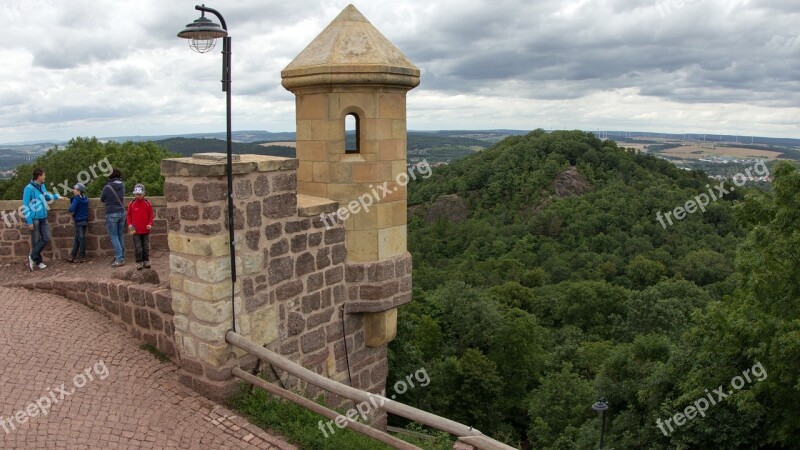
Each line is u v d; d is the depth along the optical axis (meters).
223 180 6.11
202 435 5.84
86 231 10.49
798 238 13.00
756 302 14.14
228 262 6.28
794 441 12.95
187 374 6.64
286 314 7.14
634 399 19.61
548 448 22.42
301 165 8.07
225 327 6.33
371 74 7.38
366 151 7.79
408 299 8.49
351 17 7.93
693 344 15.94
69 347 6.88
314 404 6.09
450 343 35.19
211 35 6.01
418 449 5.48
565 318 47.16
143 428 5.73
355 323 8.32
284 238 6.99
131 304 7.52
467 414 29.47
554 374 30.47
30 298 8.04
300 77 7.57
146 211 9.22
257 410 6.41
